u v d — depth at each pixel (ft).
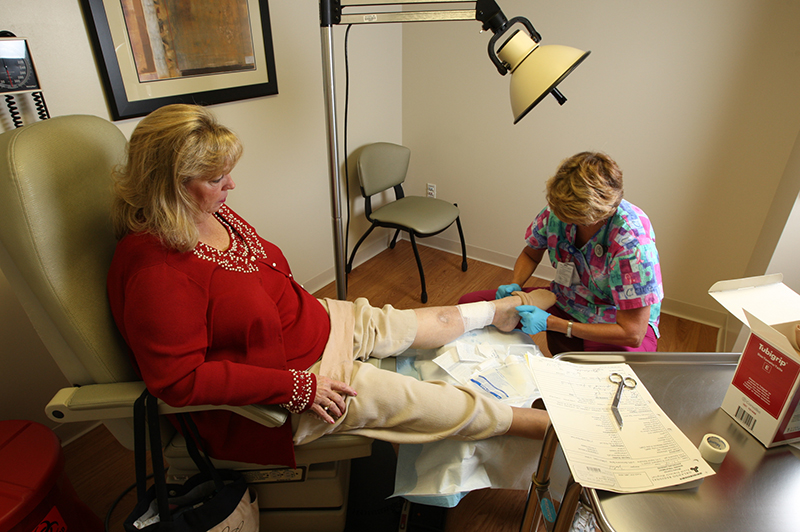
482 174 8.23
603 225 4.02
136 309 2.69
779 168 5.74
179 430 3.30
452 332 4.28
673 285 7.14
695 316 7.10
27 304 2.85
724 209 6.30
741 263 6.43
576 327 4.18
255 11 5.46
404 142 8.91
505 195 8.13
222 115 5.52
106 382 3.05
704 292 6.89
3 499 2.88
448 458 3.50
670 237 6.87
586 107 6.79
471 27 7.25
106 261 3.12
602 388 2.54
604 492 1.98
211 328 3.04
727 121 5.87
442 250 9.41
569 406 2.40
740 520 1.86
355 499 4.24
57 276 2.77
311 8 6.22
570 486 2.16
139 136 2.75
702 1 5.53
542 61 3.40
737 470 2.09
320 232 7.63
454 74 7.75
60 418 2.96
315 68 6.57
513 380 3.96
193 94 5.09
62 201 2.83
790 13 5.10
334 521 3.78
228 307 3.07
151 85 4.70
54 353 2.99
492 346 4.35
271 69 5.86
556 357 2.79
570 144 7.14
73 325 2.85
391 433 3.38
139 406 2.84
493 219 8.47
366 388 3.36
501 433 3.42
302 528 3.85
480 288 7.97
